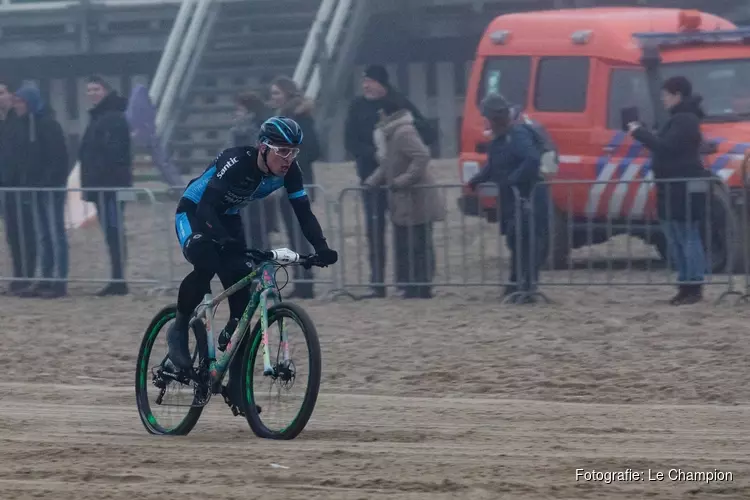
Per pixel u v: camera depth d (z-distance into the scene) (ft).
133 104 222.28
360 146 136.05
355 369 101.40
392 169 131.95
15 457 66.74
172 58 240.32
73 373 104.01
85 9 254.47
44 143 145.59
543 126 149.18
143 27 256.32
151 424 76.18
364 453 66.59
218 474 60.90
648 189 128.26
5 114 148.05
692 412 81.35
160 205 162.30
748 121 138.62
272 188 70.23
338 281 136.67
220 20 245.04
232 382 72.84
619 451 67.62
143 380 77.10
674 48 144.05
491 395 90.89
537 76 151.33
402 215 132.05
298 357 69.92
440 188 132.16
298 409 69.87
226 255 71.41
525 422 78.43
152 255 158.30
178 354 72.59
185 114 238.27
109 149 144.87
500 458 65.05
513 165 127.75
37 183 146.30
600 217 133.18
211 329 72.49
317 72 226.58
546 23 152.97
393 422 78.95
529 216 127.54
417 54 250.78
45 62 267.59
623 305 125.59
